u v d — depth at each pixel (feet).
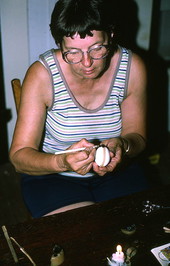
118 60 4.88
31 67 4.78
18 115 4.78
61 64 4.65
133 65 5.00
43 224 3.56
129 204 3.91
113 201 3.95
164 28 9.87
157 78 10.36
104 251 3.25
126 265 3.09
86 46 3.80
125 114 5.37
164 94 10.72
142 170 5.54
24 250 3.20
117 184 5.18
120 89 5.00
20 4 7.29
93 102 4.91
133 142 4.99
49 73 4.67
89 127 4.98
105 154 3.73
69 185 5.02
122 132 5.38
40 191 4.86
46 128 5.19
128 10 8.09
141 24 8.40
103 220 3.64
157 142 10.93
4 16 7.45
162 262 3.15
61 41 3.96
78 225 3.56
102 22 3.64
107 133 5.15
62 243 3.32
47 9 7.22
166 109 11.02
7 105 8.71
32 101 4.70
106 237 3.42
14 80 5.11
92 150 3.82
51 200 4.71
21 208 7.98
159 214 3.77
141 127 5.33
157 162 9.99
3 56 7.93
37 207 4.65
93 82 4.71
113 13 3.79
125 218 3.69
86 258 3.17
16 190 8.61
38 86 4.70
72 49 3.87
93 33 3.72
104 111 4.95
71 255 3.18
